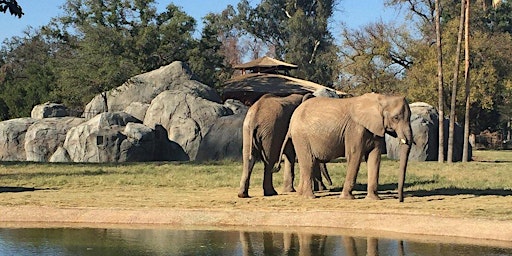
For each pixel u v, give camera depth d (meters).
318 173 19.12
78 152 33.06
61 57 56.38
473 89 57.50
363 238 13.48
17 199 17.70
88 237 13.77
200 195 18.52
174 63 42.59
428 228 13.98
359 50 63.03
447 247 12.60
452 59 57.41
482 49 58.19
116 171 26.25
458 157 38.12
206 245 12.96
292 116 17.61
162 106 36.59
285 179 18.80
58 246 12.89
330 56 76.75
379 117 16.55
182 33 56.94
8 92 54.09
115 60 50.59
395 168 27.53
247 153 17.66
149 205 16.64
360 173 24.41
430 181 22.23
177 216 15.45
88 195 18.59
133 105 38.50
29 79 56.81
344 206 16.09
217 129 33.78
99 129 33.00
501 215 14.80
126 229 14.67
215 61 59.75
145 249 12.64
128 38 53.50
